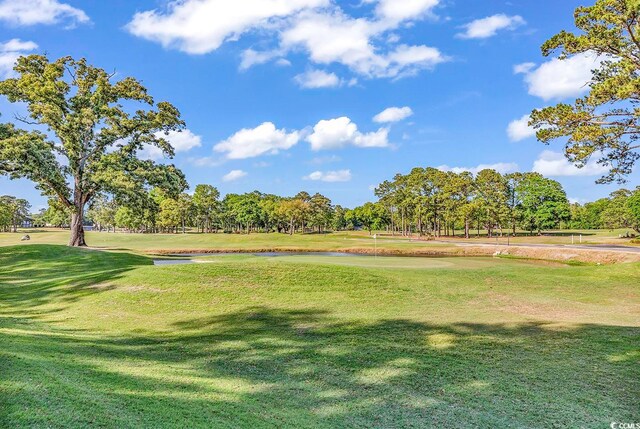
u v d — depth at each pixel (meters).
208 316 11.66
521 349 8.15
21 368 5.44
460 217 78.81
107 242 55.72
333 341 8.97
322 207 121.06
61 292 14.63
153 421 4.51
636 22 15.39
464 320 10.93
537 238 73.06
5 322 10.52
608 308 13.06
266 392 6.04
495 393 6.02
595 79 18.31
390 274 17.42
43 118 30.47
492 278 17.52
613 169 19.03
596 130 16.27
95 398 4.88
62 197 32.78
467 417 5.26
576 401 5.71
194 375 6.69
